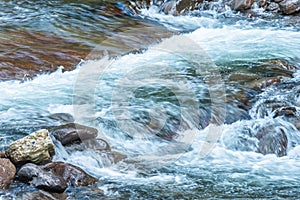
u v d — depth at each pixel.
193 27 17.44
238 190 8.60
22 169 8.34
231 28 17.30
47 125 10.18
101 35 15.27
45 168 8.52
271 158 9.97
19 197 7.93
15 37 14.41
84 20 16.38
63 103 11.09
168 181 8.81
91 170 8.96
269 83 12.48
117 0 18.17
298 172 9.41
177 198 8.28
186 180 8.88
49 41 14.36
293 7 18.28
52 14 16.44
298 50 15.20
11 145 8.70
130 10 17.77
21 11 16.62
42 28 15.33
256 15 18.38
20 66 12.55
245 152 10.11
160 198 8.27
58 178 8.29
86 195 8.23
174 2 18.44
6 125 10.10
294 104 11.68
